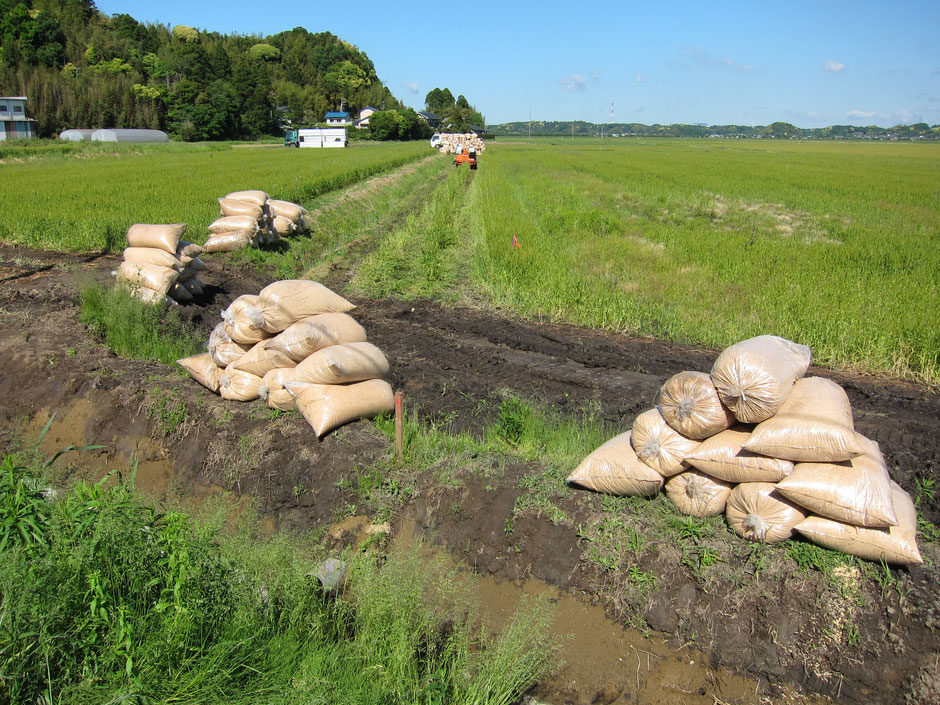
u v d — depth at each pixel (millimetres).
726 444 4621
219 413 6508
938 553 4414
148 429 6586
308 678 3367
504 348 9234
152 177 26391
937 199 27328
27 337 8297
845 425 4305
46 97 63375
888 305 10156
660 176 36938
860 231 18453
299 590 4020
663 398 4867
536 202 23641
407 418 6719
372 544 5086
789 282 11727
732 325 9570
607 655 4270
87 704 2975
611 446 5191
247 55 129125
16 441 6879
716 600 4293
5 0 85250
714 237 16859
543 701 3992
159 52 98000
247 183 23719
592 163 48750
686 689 4066
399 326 10258
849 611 4098
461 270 13797
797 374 4797
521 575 4816
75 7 101500
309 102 114500
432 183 35344
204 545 3713
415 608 4078
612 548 4660
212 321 10320
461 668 3811
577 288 11148
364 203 23797
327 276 13781
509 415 6340
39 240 14453
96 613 3221
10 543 3535
